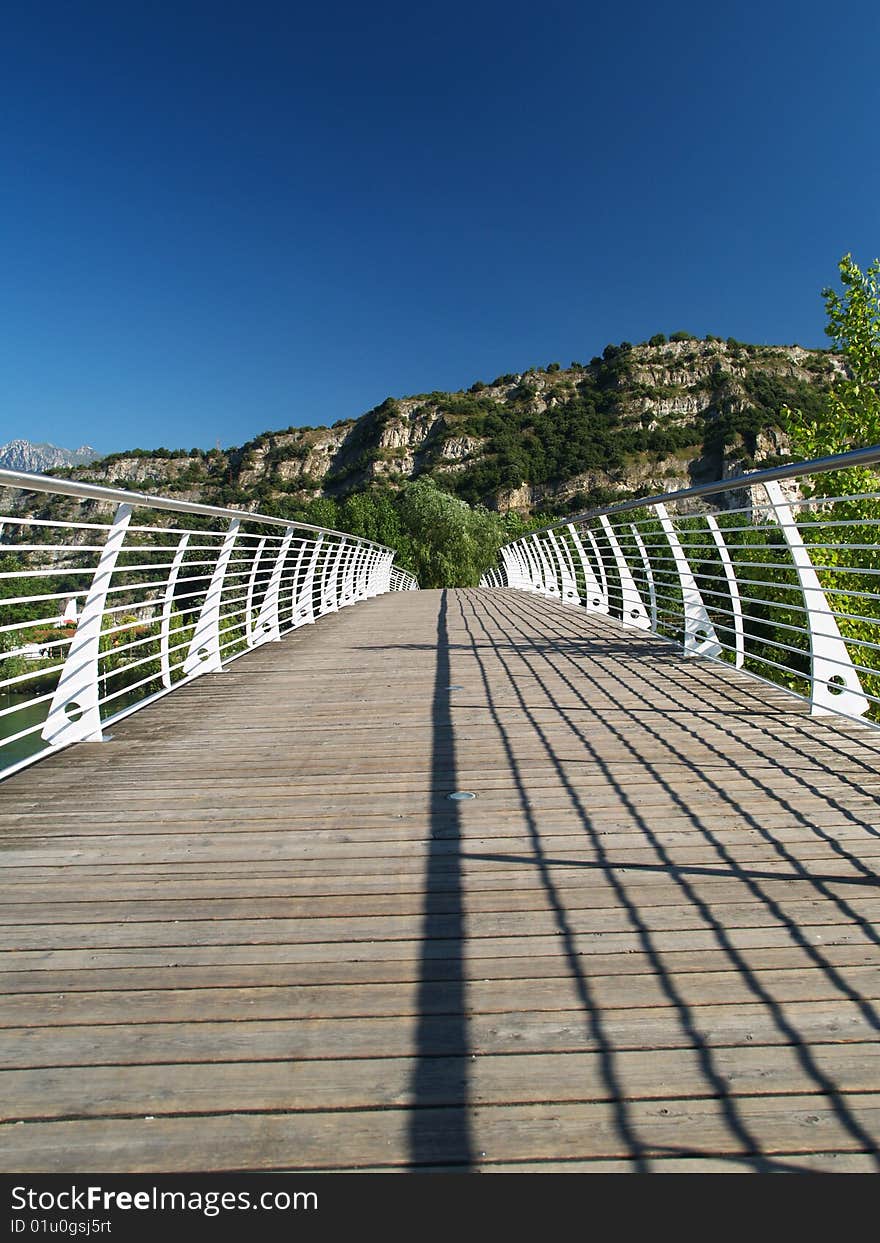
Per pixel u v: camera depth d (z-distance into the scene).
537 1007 1.95
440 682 6.16
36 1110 1.65
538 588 16.61
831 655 4.85
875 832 2.96
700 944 2.21
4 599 3.49
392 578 30.44
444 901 2.50
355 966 2.15
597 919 2.36
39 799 3.54
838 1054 1.77
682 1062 1.75
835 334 11.90
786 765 3.80
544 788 3.55
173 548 5.75
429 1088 1.69
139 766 4.04
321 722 4.93
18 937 2.33
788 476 4.18
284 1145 1.55
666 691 5.57
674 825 3.08
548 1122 1.59
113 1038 1.87
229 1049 1.82
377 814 3.27
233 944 2.27
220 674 6.82
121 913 2.46
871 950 2.16
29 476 3.42
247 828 3.15
